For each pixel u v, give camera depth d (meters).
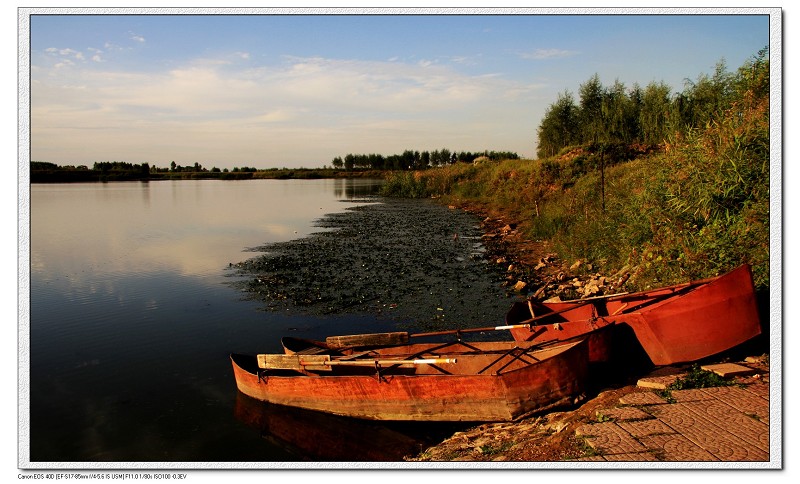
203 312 11.82
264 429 6.95
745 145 9.91
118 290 13.74
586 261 14.69
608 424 5.36
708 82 28.19
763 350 7.16
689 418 5.34
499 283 13.95
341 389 7.14
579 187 24.05
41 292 13.57
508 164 40.16
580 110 38.38
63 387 8.15
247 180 95.06
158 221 28.81
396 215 31.39
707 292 6.90
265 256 18.31
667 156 12.94
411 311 11.65
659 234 10.97
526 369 6.43
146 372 8.68
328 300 12.59
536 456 5.03
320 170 107.94
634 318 7.39
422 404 6.82
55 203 39.91
